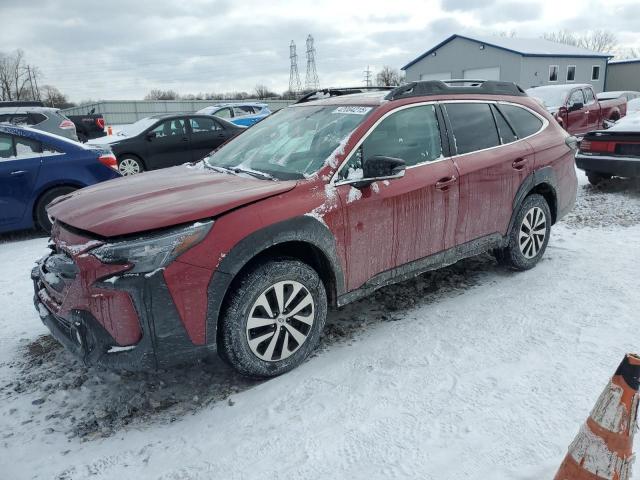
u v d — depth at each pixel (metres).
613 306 3.92
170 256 2.66
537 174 4.54
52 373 3.37
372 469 2.37
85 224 2.83
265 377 3.13
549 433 2.55
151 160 11.59
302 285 3.16
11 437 2.75
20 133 6.54
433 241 3.86
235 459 2.50
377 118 3.60
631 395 1.84
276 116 4.47
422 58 37.44
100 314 2.67
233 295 2.90
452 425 2.64
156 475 2.43
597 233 5.91
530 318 3.79
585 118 14.52
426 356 3.33
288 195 3.11
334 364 3.29
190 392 3.10
